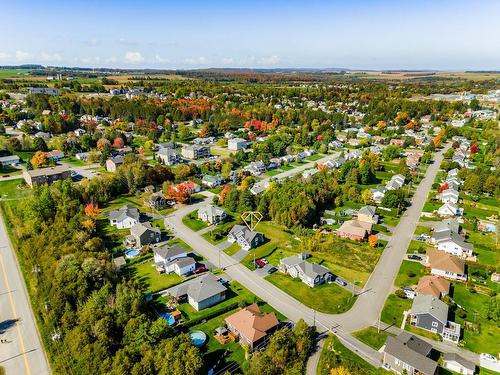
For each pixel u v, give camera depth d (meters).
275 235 95.19
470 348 57.50
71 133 190.88
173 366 48.28
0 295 68.62
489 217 105.31
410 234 96.00
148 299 68.44
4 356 54.78
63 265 68.62
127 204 114.25
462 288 72.94
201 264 81.25
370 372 52.06
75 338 53.62
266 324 59.12
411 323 62.62
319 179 124.56
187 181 134.50
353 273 78.25
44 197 95.69
